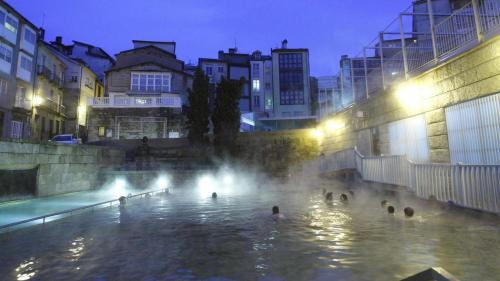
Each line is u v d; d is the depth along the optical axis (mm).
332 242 5656
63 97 41531
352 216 8438
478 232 6020
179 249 5438
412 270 4086
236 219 8539
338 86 23453
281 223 7742
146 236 6547
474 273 3895
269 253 5059
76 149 18438
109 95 40000
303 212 9383
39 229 7441
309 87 52125
